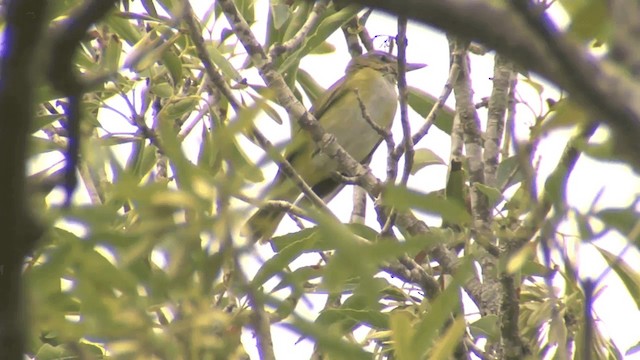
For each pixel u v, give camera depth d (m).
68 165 2.97
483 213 8.45
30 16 2.28
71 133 2.92
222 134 3.80
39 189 2.99
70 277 3.96
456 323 4.68
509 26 2.37
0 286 2.38
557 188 4.86
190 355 3.85
